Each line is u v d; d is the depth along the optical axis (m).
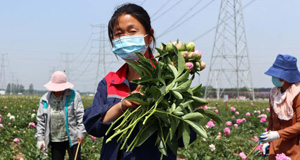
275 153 3.48
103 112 1.89
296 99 3.28
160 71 1.73
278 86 3.41
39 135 4.20
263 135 3.37
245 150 6.58
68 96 4.18
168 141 1.78
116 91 2.00
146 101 1.72
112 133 1.96
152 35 2.04
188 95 1.74
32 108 15.84
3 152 6.38
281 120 3.44
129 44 1.94
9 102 22.64
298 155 3.30
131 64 1.73
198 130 1.65
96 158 6.04
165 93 1.68
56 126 4.14
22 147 7.07
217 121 1.84
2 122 9.85
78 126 4.16
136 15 1.97
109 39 2.10
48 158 5.48
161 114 1.66
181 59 1.72
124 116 1.84
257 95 66.50
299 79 3.31
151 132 1.74
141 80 1.70
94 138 6.54
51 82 4.11
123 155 1.89
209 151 6.08
